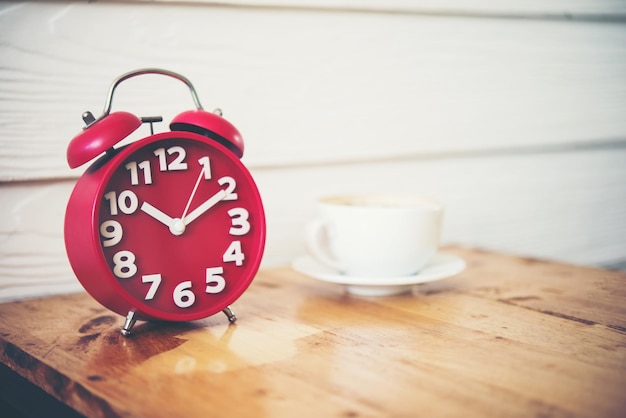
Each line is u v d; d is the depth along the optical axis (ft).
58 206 2.15
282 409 1.44
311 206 2.54
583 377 1.57
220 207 1.89
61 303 2.07
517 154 2.97
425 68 2.69
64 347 1.73
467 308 2.00
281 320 1.91
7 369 1.80
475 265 2.47
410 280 2.02
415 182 2.74
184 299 1.84
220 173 1.88
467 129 2.82
